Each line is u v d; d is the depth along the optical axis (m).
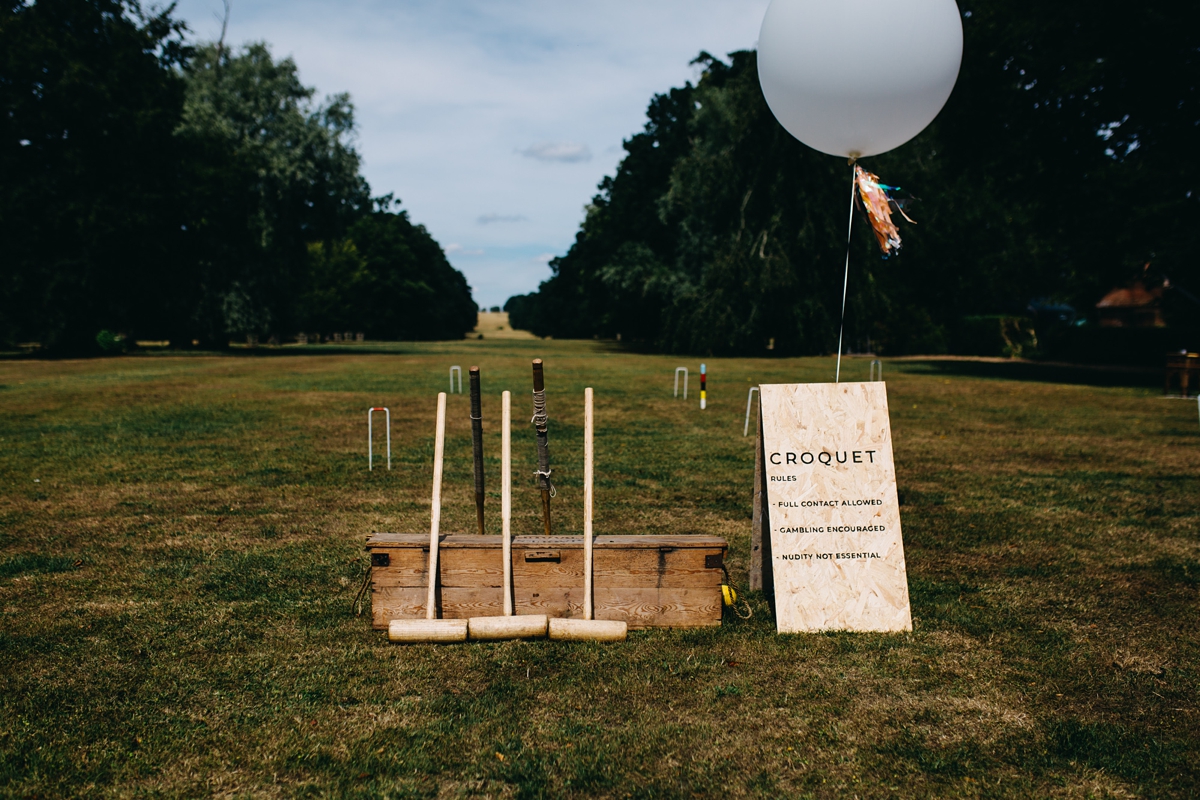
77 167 33.69
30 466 9.79
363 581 5.52
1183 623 4.88
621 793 3.11
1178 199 21.34
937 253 49.53
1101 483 8.99
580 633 4.50
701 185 39.69
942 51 5.10
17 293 32.47
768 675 4.14
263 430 12.98
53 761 3.31
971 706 3.84
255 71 46.06
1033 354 41.97
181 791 3.12
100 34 37.12
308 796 3.08
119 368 28.61
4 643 4.48
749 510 7.55
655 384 21.98
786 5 5.27
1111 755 3.42
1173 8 20.05
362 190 48.53
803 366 31.34
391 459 10.33
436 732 3.55
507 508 4.60
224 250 42.81
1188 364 18.72
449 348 56.44
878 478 4.79
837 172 36.38
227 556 6.11
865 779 3.22
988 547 6.49
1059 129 23.58
